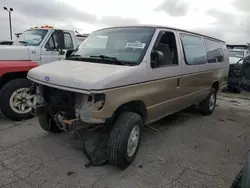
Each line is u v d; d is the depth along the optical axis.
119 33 3.98
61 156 3.51
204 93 5.50
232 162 3.61
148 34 3.73
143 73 3.34
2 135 4.16
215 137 4.62
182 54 4.30
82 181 2.95
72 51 4.27
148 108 3.62
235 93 10.12
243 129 5.20
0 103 4.65
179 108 4.66
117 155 3.06
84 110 2.90
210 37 5.84
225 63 6.58
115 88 2.91
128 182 2.97
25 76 5.08
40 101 3.55
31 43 6.25
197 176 3.18
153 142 4.20
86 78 2.83
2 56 4.93
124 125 3.10
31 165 3.24
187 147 4.07
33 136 4.15
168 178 3.10
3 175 2.99
